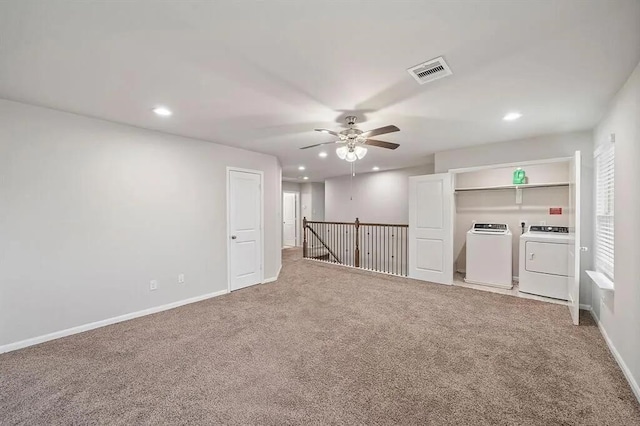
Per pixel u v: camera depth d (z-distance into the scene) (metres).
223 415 1.69
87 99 2.47
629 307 2.04
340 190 8.23
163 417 1.67
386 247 7.20
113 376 2.09
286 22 1.45
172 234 3.63
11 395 1.88
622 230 2.20
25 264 2.59
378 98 2.44
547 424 1.61
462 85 2.20
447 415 1.68
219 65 1.90
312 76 2.05
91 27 1.49
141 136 3.34
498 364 2.24
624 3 1.31
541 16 1.41
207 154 4.01
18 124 2.54
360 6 1.33
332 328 2.93
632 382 1.93
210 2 1.30
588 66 1.91
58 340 2.69
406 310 3.46
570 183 3.47
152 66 1.91
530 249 4.09
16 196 2.54
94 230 2.99
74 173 2.86
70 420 1.65
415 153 4.87
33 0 1.28
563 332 2.82
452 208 4.61
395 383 2.00
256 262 4.70
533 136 3.69
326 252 8.39
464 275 5.33
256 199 4.71
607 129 2.70
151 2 1.30
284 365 2.23
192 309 3.53
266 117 2.93
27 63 1.86
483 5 1.33
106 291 3.07
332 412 1.71
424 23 1.46
